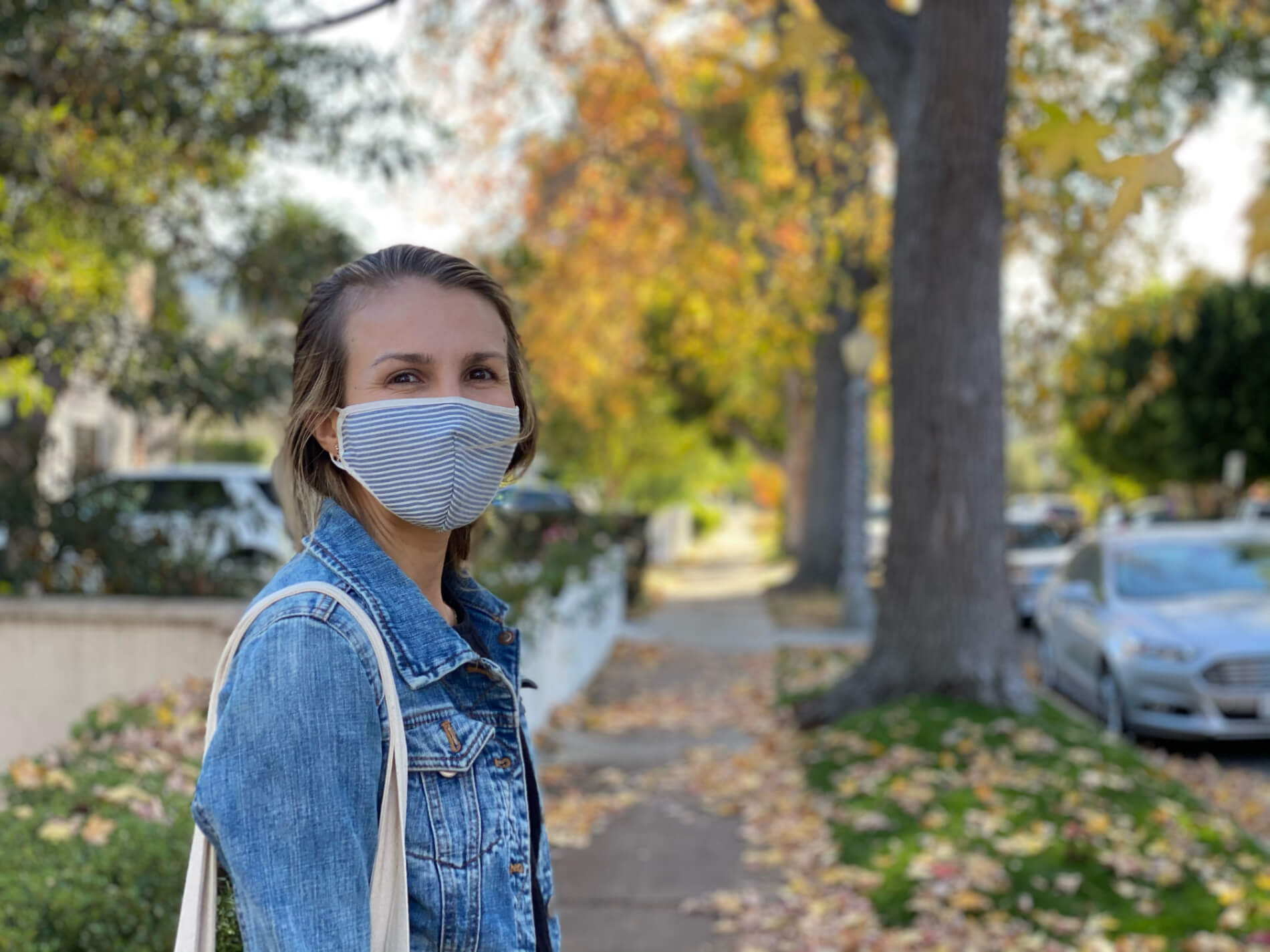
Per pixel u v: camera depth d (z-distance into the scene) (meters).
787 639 13.97
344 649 1.21
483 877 1.28
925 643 7.51
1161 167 1.96
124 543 6.89
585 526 14.80
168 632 5.98
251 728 1.16
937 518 7.49
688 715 8.95
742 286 15.96
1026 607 15.74
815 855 5.30
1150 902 4.53
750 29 15.37
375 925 1.20
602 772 7.06
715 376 25.61
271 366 6.79
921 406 7.53
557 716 8.66
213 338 7.99
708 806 6.22
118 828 2.85
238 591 6.98
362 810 1.19
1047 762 6.15
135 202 7.48
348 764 1.18
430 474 1.32
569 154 16.67
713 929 4.51
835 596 19.25
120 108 6.36
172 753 3.63
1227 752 8.12
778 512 37.41
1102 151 2.01
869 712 7.38
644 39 16.11
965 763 6.30
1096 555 9.76
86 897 2.48
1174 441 26.97
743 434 29.62
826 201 14.62
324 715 1.17
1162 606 8.54
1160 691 7.84
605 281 18.08
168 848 2.78
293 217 7.39
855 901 4.70
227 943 1.30
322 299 1.40
